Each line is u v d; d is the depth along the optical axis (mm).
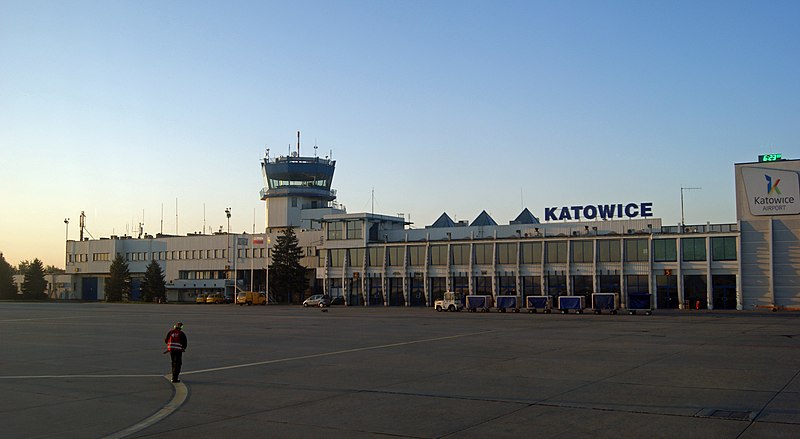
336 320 61344
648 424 15188
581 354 29359
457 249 99812
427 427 15258
